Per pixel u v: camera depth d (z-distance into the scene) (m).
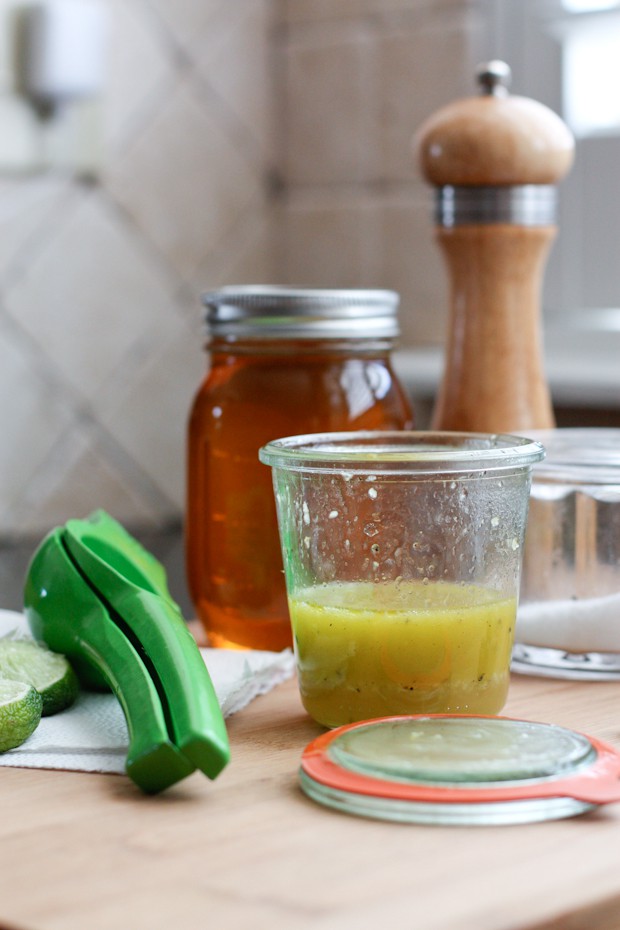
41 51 1.48
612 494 0.75
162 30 1.62
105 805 0.62
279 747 0.68
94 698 0.73
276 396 0.78
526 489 0.70
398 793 0.61
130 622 0.69
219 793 0.63
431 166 0.84
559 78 1.53
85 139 1.55
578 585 0.76
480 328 0.85
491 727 0.65
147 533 1.59
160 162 1.63
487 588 0.68
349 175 1.67
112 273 1.60
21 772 0.66
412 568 0.68
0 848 0.59
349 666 0.68
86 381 1.58
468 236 0.84
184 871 0.57
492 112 0.83
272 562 0.78
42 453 1.54
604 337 1.51
